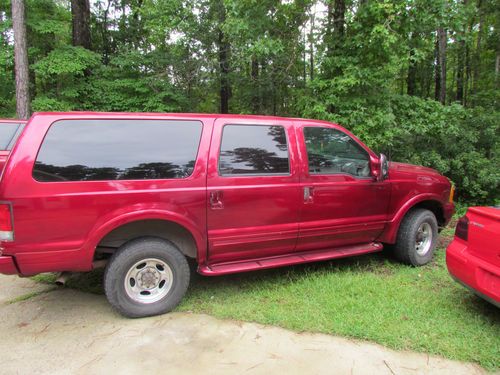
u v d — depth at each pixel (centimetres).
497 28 1489
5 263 281
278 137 375
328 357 272
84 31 1350
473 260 305
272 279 411
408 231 445
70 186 294
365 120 697
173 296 335
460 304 349
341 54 736
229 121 355
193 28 1125
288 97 1045
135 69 1200
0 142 559
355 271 436
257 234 362
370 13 667
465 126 839
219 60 1202
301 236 386
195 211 333
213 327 313
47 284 405
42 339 296
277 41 728
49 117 300
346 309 337
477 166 758
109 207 304
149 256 324
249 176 356
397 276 419
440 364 265
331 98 707
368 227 424
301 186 378
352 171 416
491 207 320
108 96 1141
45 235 289
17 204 279
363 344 288
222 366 262
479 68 1839
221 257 357
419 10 645
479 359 268
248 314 331
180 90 1212
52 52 1105
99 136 312
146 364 264
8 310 345
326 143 403
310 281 400
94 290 389
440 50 1709
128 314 321
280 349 282
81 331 307
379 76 707
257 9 730
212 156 341
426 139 817
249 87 1133
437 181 473
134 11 1307
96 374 254
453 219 686
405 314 329
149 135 327
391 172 438
